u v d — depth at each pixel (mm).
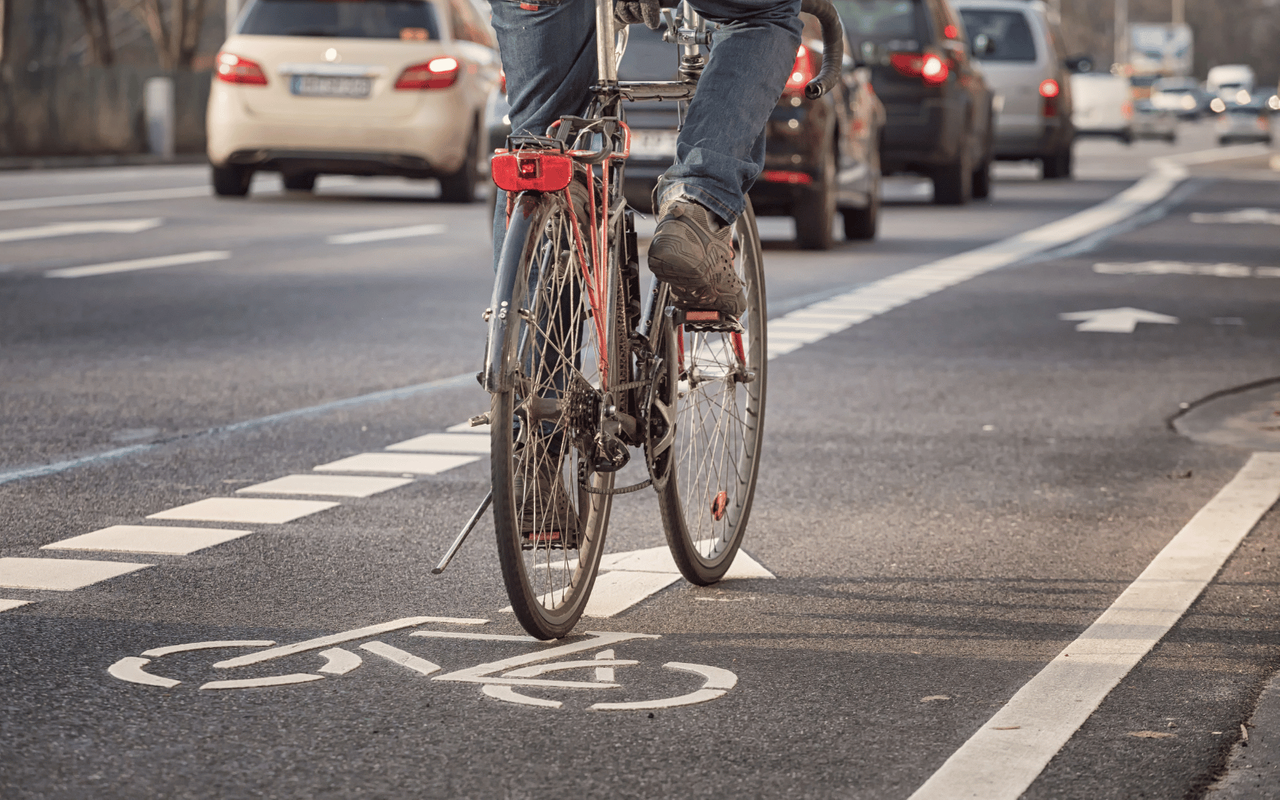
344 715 5234
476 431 10320
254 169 28516
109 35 59250
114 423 10406
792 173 20953
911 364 13188
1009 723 5227
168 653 5859
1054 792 4676
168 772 4742
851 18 29406
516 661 5832
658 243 6059
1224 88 155750
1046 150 39594
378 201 29672
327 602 6562
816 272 19422
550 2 6215
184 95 50906
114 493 8516
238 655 5848
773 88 6258
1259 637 6215
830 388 12086
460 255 20547
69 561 7133
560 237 5918
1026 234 24938
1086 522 8188
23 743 4945
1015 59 39531
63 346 13453
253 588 6746
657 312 6508
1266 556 7445
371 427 10406
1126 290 18078
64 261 19188
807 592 6859
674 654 5953
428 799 4574
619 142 6387
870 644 6117
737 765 4863
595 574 6336
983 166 32969
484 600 6629
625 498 8656
